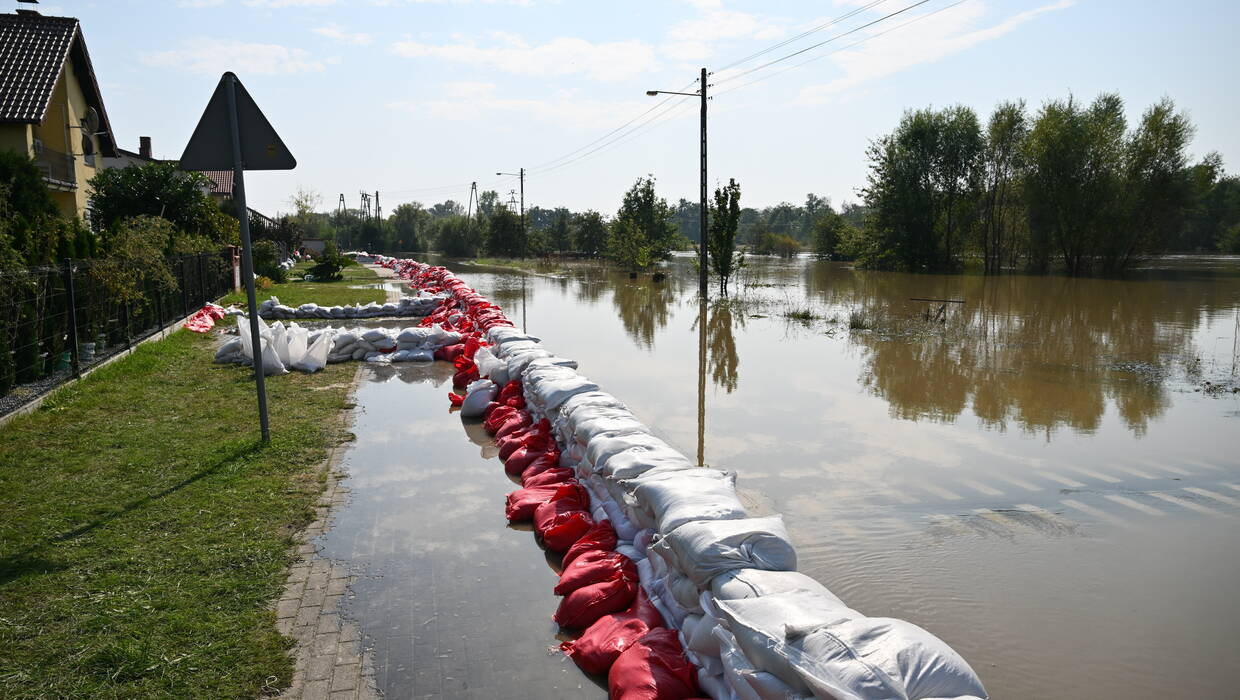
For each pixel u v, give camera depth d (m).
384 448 6.96
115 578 4.18
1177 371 12.17
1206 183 37.44
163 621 3.77
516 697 3.31
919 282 34.69
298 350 10.87
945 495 6.29
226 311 17.75
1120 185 36.84
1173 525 5.71
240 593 4.09
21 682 3.22
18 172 15.05
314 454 6.63
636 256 41.25
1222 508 6.07
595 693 3.35
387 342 11.95
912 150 44.00
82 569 4.29
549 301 24.23
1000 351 14.22
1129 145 36.88
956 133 42.84
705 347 14.46
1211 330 17.39
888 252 44.97
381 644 3.69
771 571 3.35
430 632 3.82
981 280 35.91
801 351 14.07
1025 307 22.72
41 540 4.65
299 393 9.16
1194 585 4.76
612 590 3.88
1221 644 4.09
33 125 18.83
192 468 6.09
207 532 4.86
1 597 3.94
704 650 3.24
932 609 4.43
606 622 3.67
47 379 9.21
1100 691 3.66
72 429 7.20
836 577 4.80
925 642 2.61
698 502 3.94
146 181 22.14
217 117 6.29
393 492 5.79
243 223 6.54
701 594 3.45
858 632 2.67
